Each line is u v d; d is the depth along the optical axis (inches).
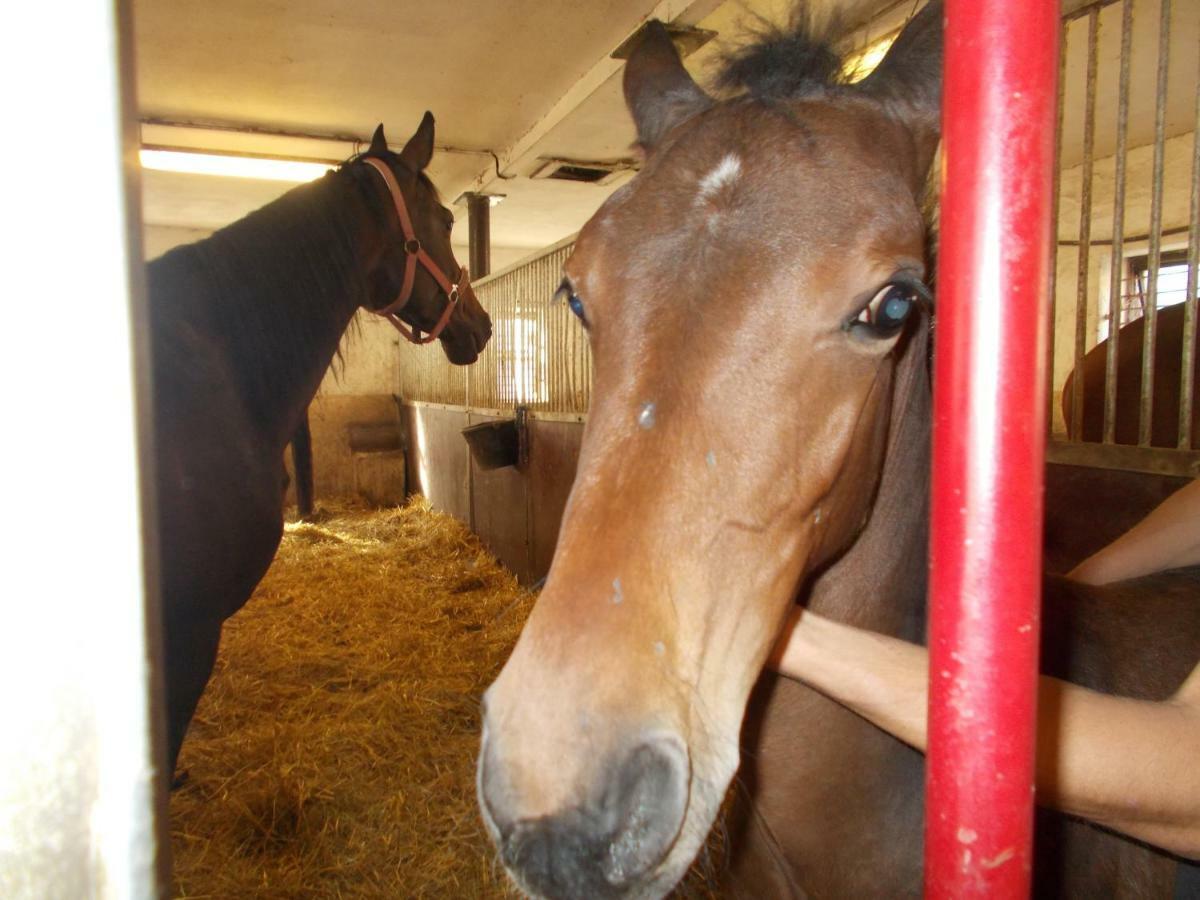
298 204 100.7
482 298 241.0
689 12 145.9
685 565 31.6
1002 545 18.5
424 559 227.5
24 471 12.8
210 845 92.9
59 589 13.2
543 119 218.2
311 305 97.0
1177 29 152.5
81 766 13.6
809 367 34.6
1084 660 47.9
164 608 69.4
